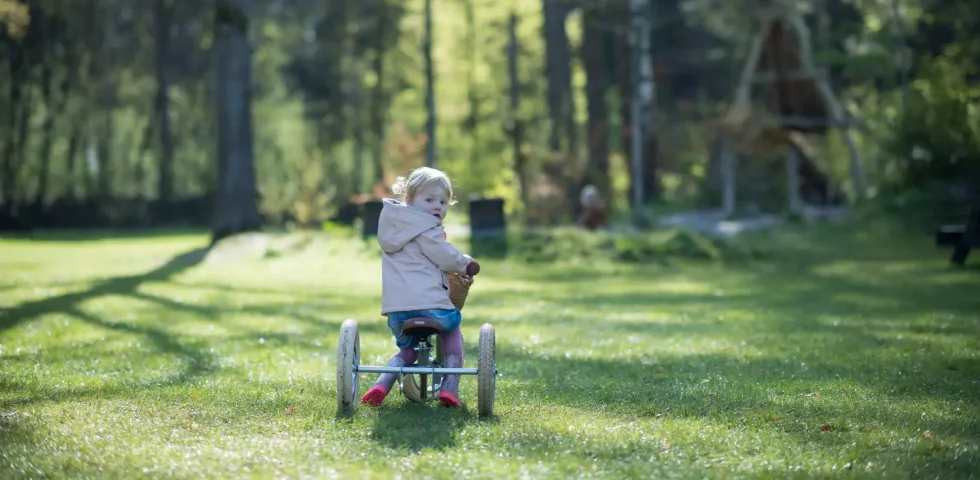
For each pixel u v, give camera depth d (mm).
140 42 53906
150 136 50719
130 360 8477
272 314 12352
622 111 43312
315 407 6238
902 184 32312
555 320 11781
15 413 6051
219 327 10992
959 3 36781
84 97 50531
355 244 23734
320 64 58562
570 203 35031
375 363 8219
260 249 23703
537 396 6723
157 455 5016
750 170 42000
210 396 6684
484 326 5996
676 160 49062
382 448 5156
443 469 4742
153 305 13258
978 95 32188
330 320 11719
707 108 47312
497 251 22438
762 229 31453
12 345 9312
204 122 53438
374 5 50375
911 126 31953
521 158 33281
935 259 22125
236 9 27375
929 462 5012
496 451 5121
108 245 30250
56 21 47812
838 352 9000
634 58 32656
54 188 50562
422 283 5930
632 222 33188
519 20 51469
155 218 49000
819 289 16078
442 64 49906
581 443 5297
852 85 44531
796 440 5457
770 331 10602
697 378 7578
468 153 44375
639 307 13406
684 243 22781
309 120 57250
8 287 15641
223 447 5211
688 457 5059
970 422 5988
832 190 39719
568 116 43031
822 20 42438
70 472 4695
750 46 41812
